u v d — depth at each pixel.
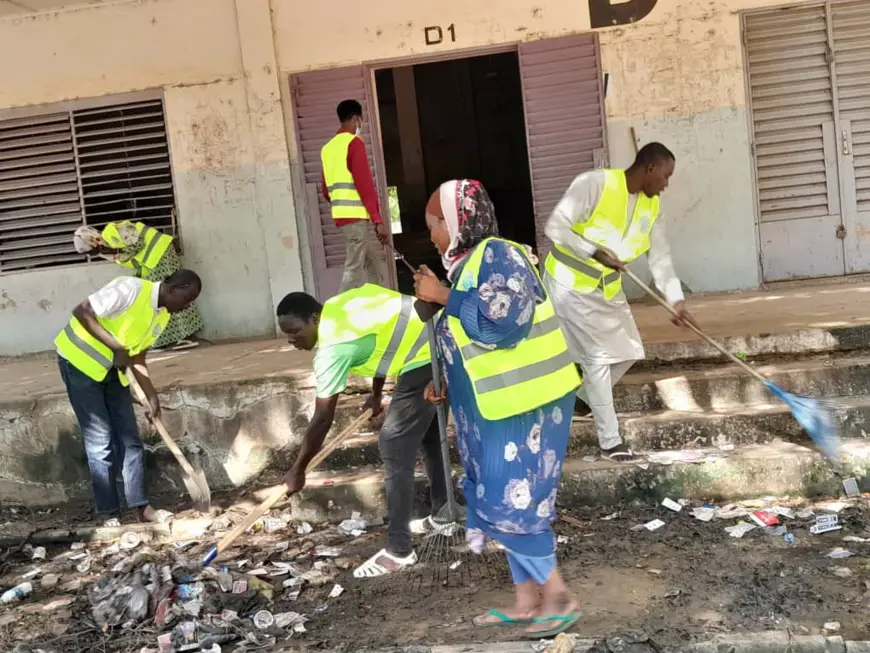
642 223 4.38
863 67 7.12
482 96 12.84
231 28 7.36
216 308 7.61
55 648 3.65
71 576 4.46
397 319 3.85
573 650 3.20
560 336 3.21
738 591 3.56
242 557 4.40
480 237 3.15
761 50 7.13
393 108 12.98
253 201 7.50
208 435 5.46
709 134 7.15
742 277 7.27
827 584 3.56
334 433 5.16
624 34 7.12
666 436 4.80
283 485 3.95
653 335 5.63
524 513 3.19
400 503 4.03
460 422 3.29
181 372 6.00
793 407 4.36
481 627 3.46
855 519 4.12
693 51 7.09
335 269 7.44
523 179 12.89
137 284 4.68
